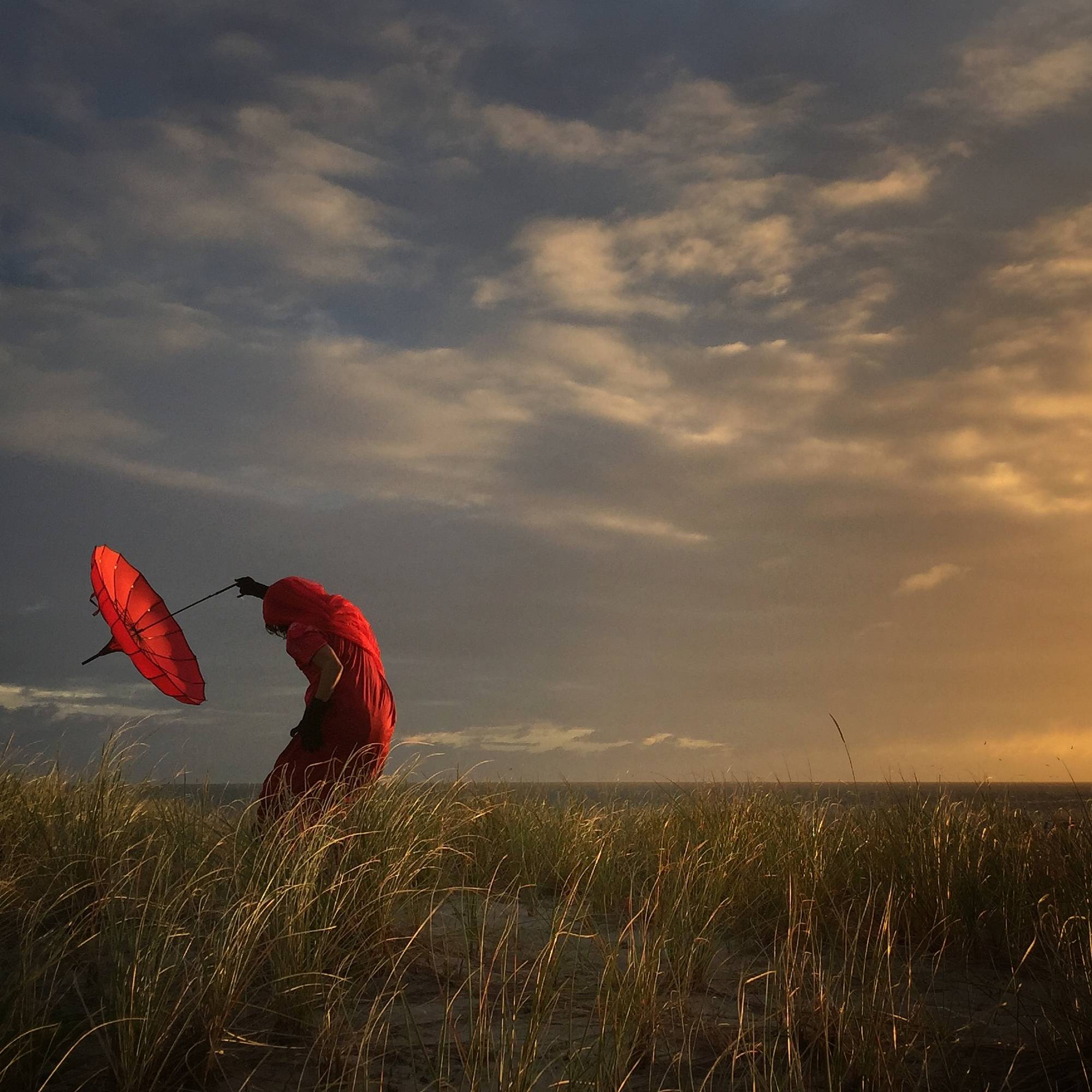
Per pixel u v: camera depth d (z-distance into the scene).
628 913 4.81
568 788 6.78
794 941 4.33
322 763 5.22
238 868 4.18
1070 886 4.64
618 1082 2.85
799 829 5.77
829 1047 3.15
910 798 6.05
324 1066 2.96
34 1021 2.97
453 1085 2.86
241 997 3.24
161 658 6.62
